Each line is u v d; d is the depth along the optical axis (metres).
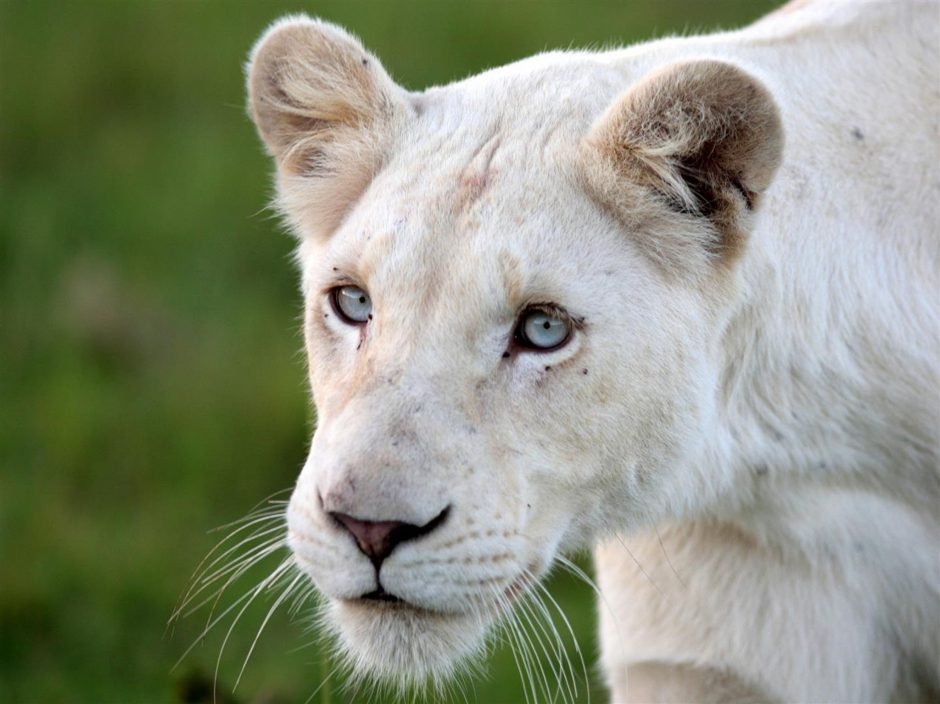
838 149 9.12
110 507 14.63
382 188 8.45
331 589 8.02
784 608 9.38
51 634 13.27
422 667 8.27
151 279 17.48
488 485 7.98
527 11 21.47
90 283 17.22
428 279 8.08
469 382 8.03
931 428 8.96
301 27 8.98
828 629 9.37
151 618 13.33
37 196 18.72
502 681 11.99
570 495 8.33
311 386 8.78
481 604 8.06
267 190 17.34
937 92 9.23
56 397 15.70
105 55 21.09
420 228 8.15
